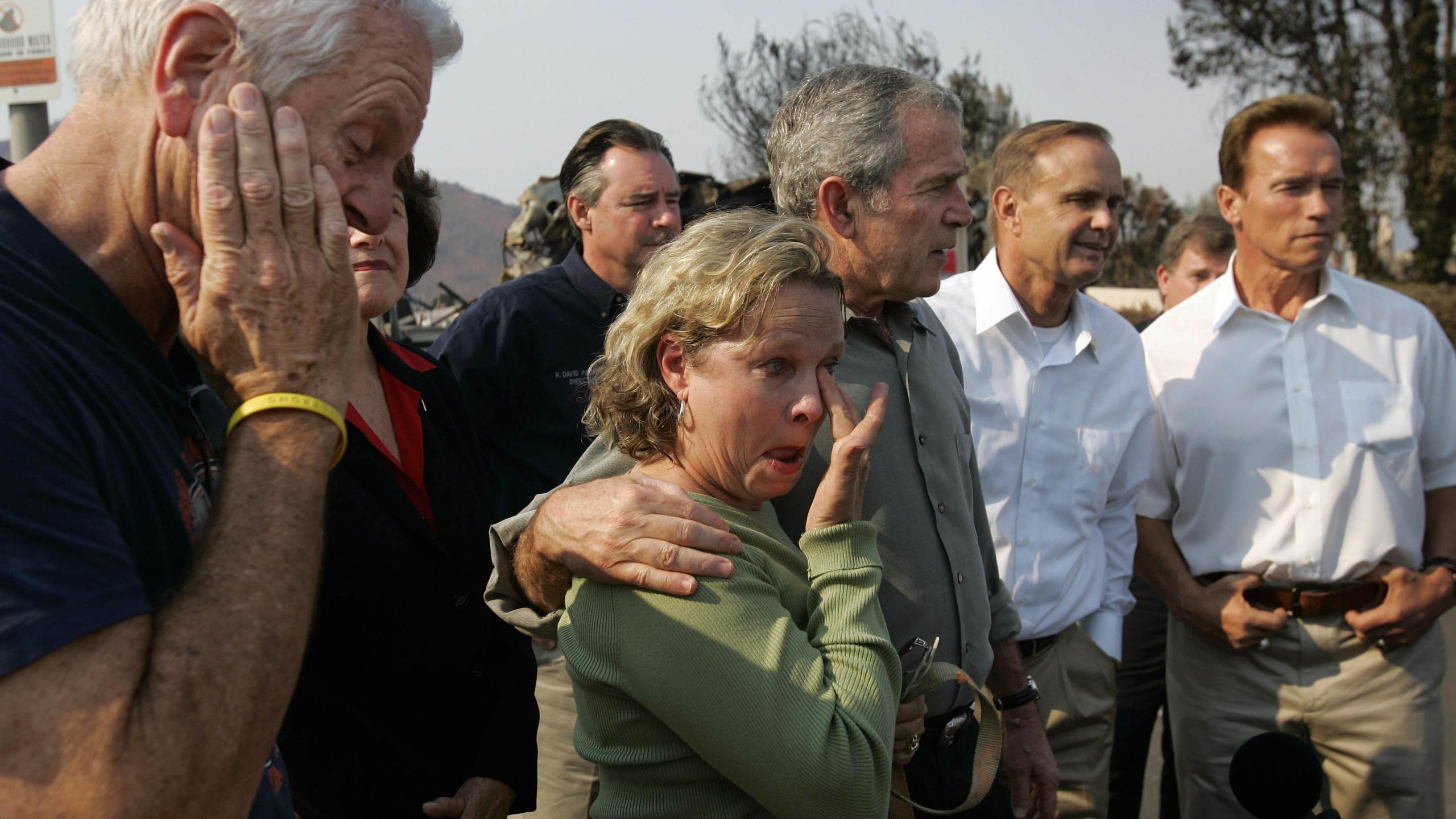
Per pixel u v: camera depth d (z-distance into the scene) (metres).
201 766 0.91
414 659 1.81
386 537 1.77
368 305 1.94
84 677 0.87
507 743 1.92
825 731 1.33
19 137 3.35
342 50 1.11
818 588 1.49
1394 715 2.94
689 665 1.34
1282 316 3.09
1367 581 2.97
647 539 1.38
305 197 1.09
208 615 0.95
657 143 3.61
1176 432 3.15
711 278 1.46
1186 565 3.18
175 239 1.08
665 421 1.56
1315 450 2.99
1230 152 3.13
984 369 2.92
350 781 1.76
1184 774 3.27
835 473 1.49
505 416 3.20
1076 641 2.95
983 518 2.36
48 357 0.99
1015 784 2.37
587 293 3.35
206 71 1.08
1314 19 22.19
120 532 1.03
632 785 1.46
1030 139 2.90
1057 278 2.86
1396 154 22.36
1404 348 3.04
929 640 1.98
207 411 1.29
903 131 2.00
